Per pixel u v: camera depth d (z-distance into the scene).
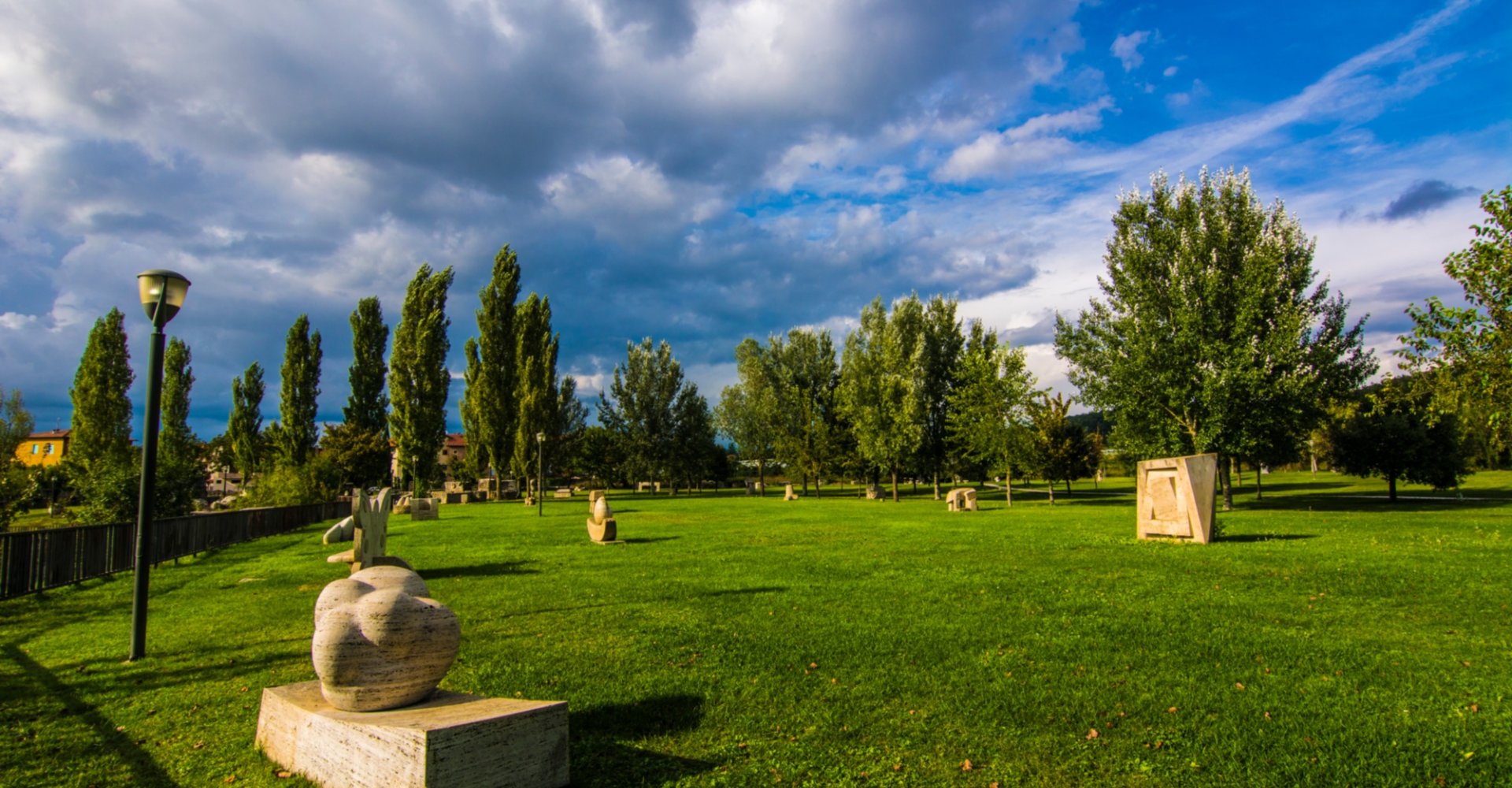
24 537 13.08
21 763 5.26
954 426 43.41
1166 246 35.50
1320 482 54.53
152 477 8.73
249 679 7.33
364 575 5.29
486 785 4.25
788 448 60.56
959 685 6.55
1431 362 19.92
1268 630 8.15
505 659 7.84
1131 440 36.06
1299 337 32.44
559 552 19.11
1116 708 5.88
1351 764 4.76
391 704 4.73
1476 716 5.48
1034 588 11.25
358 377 64.12
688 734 5.56
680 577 13.73
